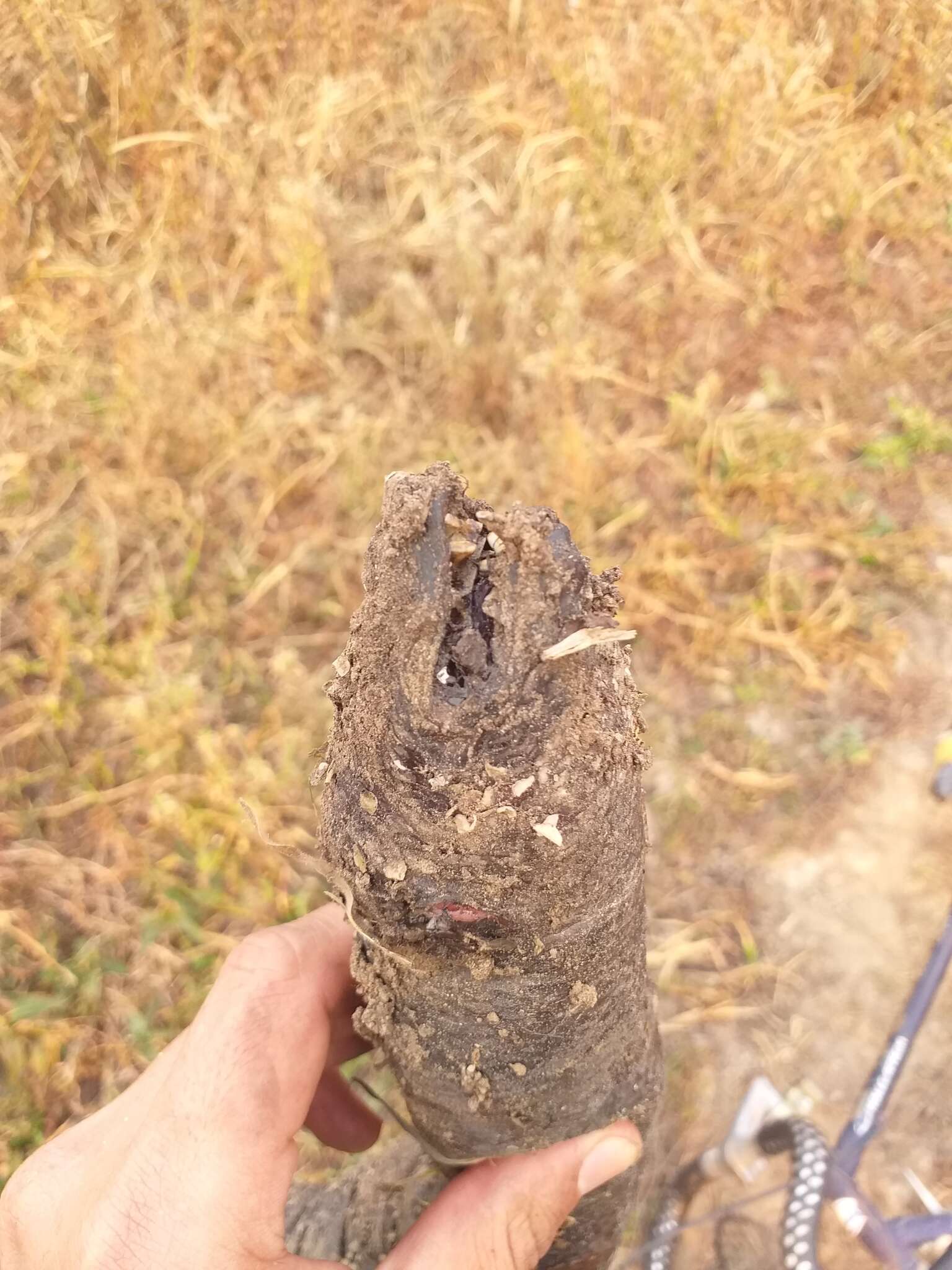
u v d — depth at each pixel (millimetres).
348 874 173
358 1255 304
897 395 571
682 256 615
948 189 648
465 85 683
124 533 511
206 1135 211
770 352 590
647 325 591
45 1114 386
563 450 521
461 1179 225
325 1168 380
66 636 475
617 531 522
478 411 548
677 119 655
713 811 457
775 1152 353
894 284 616
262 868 436
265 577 502
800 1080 400
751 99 659
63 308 571
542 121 650
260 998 229
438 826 160
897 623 501
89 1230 205
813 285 615
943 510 533
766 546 517
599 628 155
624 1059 210
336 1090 291
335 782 175
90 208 619
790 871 445
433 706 155
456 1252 213
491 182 633
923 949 423
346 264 590
